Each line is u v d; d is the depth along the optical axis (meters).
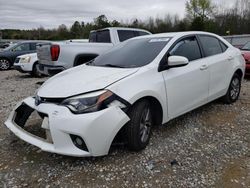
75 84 3.33
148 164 3.25
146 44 4.31
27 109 3.62
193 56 4.47
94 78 3.43
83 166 3.22
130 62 3.94
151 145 3.72
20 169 3.20
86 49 7.37
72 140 3.02
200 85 4.47
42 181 2.96
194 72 4.29
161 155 3.46
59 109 3.06
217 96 5.08
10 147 3.74
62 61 7.10
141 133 3.52
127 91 3.27
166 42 4.16
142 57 3.97
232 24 44.72
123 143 3.44
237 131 4.27
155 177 3.02
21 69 10.81
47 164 3.29
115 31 8.40
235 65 5.46
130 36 8.70
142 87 3.42
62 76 3.85
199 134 4.13
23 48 14.36
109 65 4.02
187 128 4.34
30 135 3.35
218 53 5.14
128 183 2.91
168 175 3.05
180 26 47.72
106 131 3.04
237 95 5.82
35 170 3.17
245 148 3.71
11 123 3.68
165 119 3.85
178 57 3.76
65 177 3.02
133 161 3.31
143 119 3.52
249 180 2.98
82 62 7.40
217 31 44.47
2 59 13.99
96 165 3.23
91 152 3.02
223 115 4.96
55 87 3.41
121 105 3.19
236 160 3.40
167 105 3.82
